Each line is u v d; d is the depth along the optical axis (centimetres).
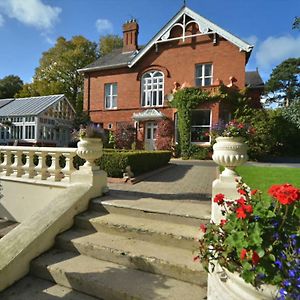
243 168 847
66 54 3544
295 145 1805
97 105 2048
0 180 581
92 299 264
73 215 393
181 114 1605
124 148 1822
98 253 320
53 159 519
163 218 366
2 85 4228
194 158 1569
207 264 198
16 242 319
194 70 1741
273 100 3778
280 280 149
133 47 2141
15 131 2306
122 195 491
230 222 187
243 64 1622
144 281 269
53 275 296
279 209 181
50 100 2458
